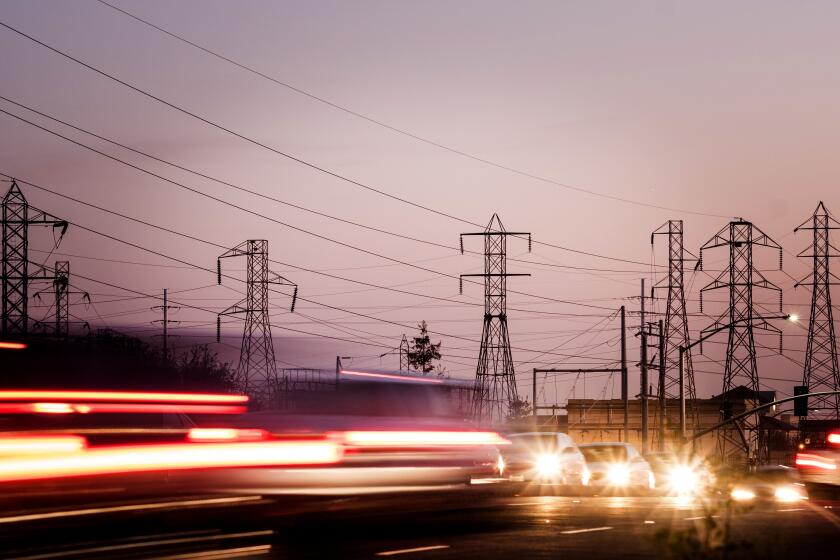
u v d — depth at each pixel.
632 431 109.50
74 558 18.23
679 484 46.91
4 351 17.61
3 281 58.06
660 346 76.75
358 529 24.28
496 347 76.25
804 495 43.16
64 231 58.19
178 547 20.05
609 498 39.22
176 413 20.81
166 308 73.62
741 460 92.06
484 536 23.69
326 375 26.39
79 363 18.77
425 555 20.11
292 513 22.39
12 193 58.53
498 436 28.44
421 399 26.27
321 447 22.98
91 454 18.64
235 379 65.50
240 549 20.41
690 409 106.69
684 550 15.30
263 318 70.38
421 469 25.36
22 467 17.55
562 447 43.12
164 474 19.92
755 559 16.67
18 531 17.45
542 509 31.73
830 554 21.09
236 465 21.30
